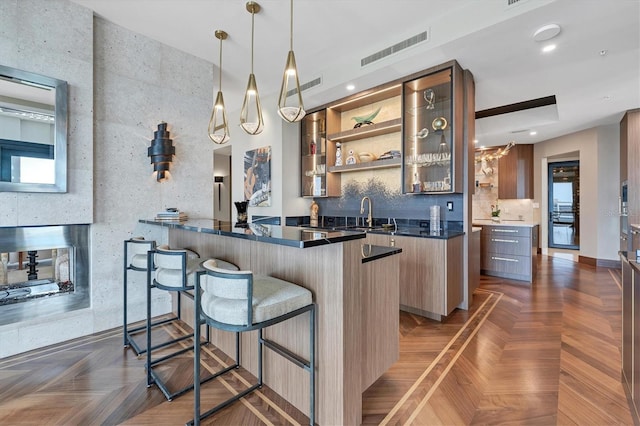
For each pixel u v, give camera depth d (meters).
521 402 1.76
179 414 1.67
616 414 1.65
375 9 2.65
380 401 1.77
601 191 5.53
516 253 4.61
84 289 2.72
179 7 2.65
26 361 2.23
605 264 5.50
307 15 2.74
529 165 6.86
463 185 3.32
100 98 2.82
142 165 3.09
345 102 4.12
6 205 2.30
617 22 2.36
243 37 3.11
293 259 1.75
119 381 1.97
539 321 2.96
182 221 2.78
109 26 2.88
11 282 2.39
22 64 2.33
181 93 3.38
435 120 3.42
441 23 2.74
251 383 1.96
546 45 2.74
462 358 2.26
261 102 4.90
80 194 2.62
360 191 4.38
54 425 1.58
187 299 2.89
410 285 3.14
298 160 4.80
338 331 1.51
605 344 2.46
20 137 2.36
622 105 4.42
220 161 8.37
